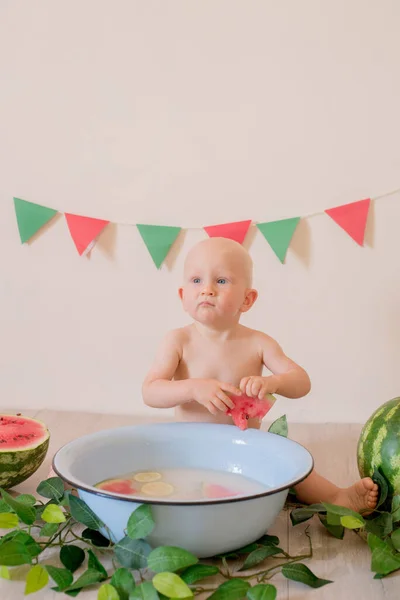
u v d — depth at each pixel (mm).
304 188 1910
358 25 1874
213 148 1933
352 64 1883
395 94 1874
